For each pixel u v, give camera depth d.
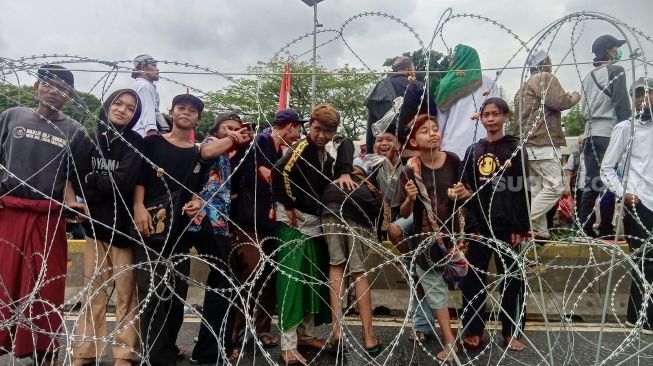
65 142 3.52
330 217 3.76
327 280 3.89
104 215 3.47
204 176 3.71
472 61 5.21
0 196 3.39
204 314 3.74
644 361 3.66
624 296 4.96
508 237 3.85
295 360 3.74
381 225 4.12
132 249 3.58
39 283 3.01
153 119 5.11
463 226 3.70
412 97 4.32
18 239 3.41
